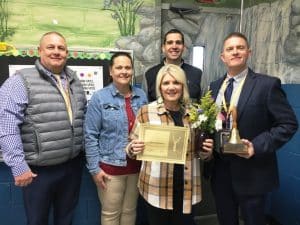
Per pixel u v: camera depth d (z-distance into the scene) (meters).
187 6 2.83
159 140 1.58
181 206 1.69
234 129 1.55
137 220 2.58
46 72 1.72
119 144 1.91
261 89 1.59
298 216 2.42
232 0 3.03
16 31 2.42
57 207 1.91
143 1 2.71
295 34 2.40
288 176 2.52
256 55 2.90
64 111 1.75
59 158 1.74
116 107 1.92
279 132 1.54
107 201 1.97
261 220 1.68
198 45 2.98
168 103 1.70
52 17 2.49
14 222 2.36
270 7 2.68
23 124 1.69
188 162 1.65
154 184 1.64
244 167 1.64
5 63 2.27
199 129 1.63
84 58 2.45
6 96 1.64
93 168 1.89
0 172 2.29
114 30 2.66
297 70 2.39
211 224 2.77
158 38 2.78
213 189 1.82
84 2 2.56
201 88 2.43
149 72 2.40
